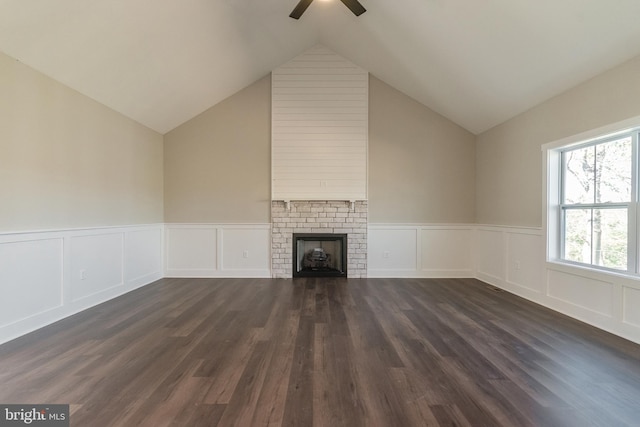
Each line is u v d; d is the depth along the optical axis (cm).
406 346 262
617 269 301
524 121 420
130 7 288
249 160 540
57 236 320
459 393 194
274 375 214
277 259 540
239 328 300
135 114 445
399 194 546
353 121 539
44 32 267
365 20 413
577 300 331
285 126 538
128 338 275
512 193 446
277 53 498
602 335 286
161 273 533
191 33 359
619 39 264
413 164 546
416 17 362
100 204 387
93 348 255
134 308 363
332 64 539
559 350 255
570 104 342
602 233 319
